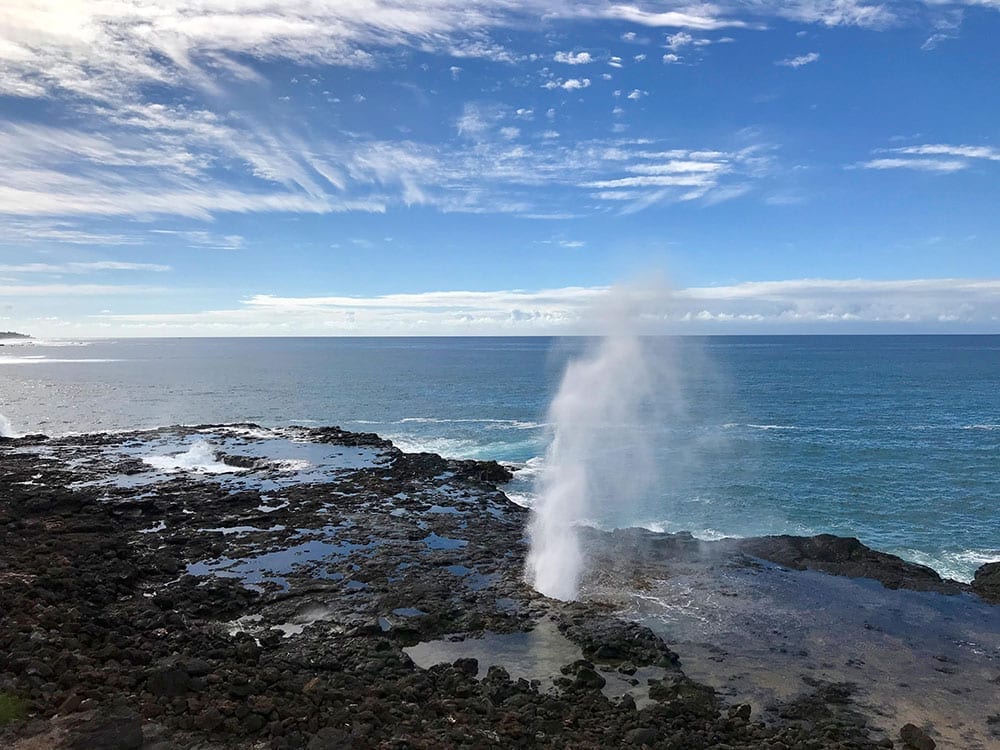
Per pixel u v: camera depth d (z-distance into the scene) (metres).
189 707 11.42
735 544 27.06
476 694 14.74
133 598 20.39
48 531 25.69
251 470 39.44
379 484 35.59
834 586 22.98
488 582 22.58
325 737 10.66
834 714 14.96
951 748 13.80
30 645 13.60
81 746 9.73
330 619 19.38
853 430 56.72
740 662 17.50
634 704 14.80
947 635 19.33
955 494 37.50
